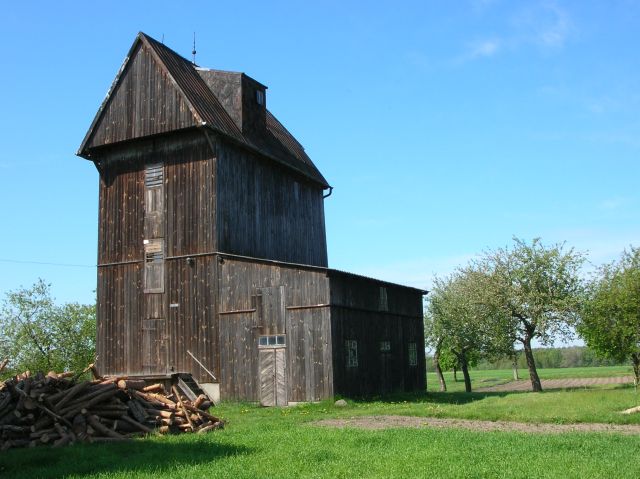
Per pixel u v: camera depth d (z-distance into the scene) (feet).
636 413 60.54
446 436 47.98
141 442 49.08
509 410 65.92
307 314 85.30
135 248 97.55
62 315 147.02
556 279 118.52
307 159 124.77
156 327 94.43
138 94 97.76
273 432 53.26
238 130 99.96
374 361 97.40
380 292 103.40
